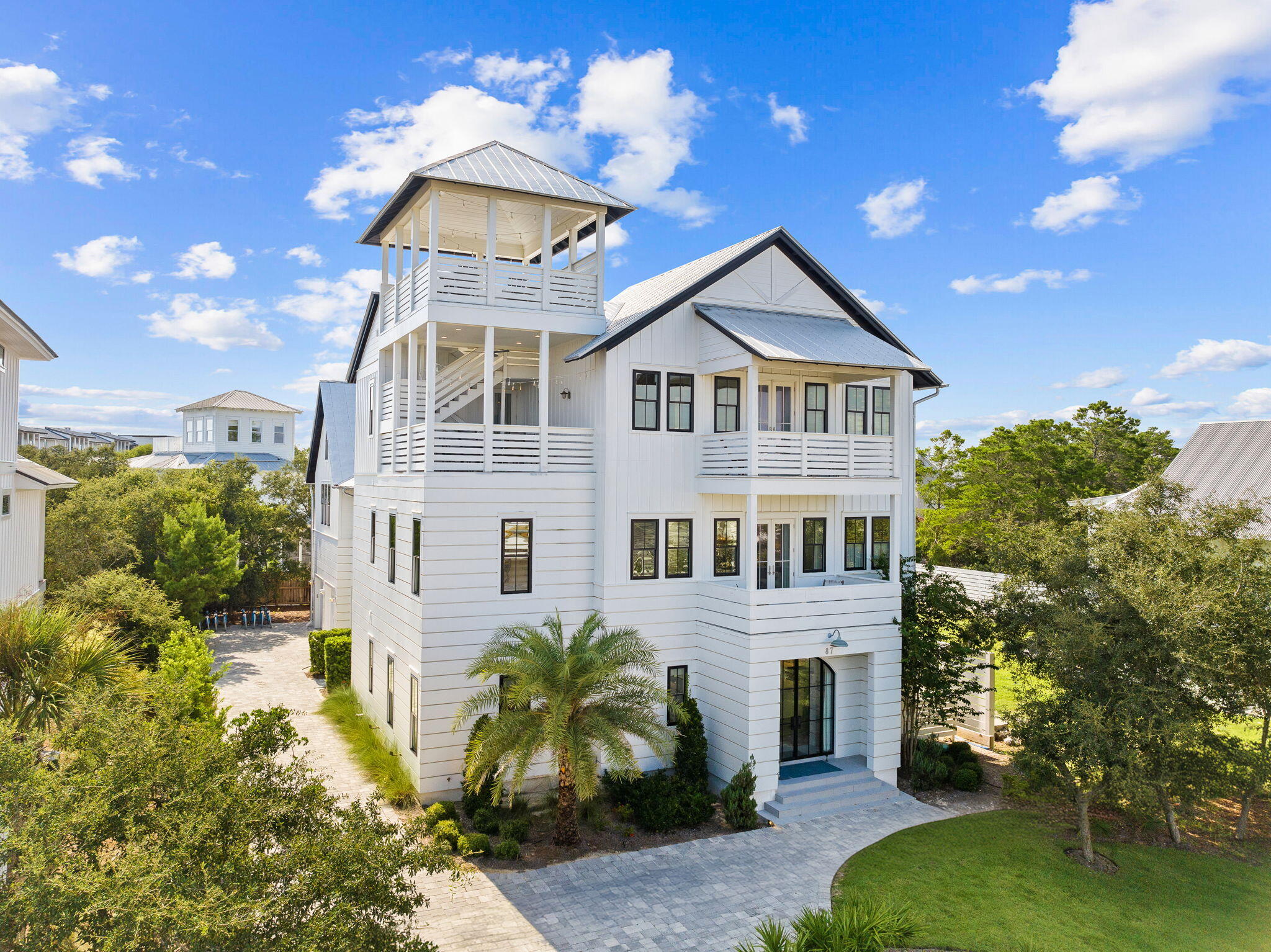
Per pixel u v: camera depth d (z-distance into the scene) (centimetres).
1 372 2022
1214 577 1538
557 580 1881
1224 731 2072
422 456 1819
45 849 719
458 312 1820
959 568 3266
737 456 1872
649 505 1938
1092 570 1684
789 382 2141
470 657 1777
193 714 1667
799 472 1888
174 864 721
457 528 1769
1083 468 4472
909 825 1711
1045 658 1647
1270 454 3259
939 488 4866
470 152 1970
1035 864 1528
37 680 1277
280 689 2639
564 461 1897
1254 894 1433
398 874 875
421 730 1727
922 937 1260
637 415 1933
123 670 1427
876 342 2066
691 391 2003
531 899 1360
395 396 2091
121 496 3606
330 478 3080
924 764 1953
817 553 2155
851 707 2022
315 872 789
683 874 1465
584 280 1967
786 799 1777
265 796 894
